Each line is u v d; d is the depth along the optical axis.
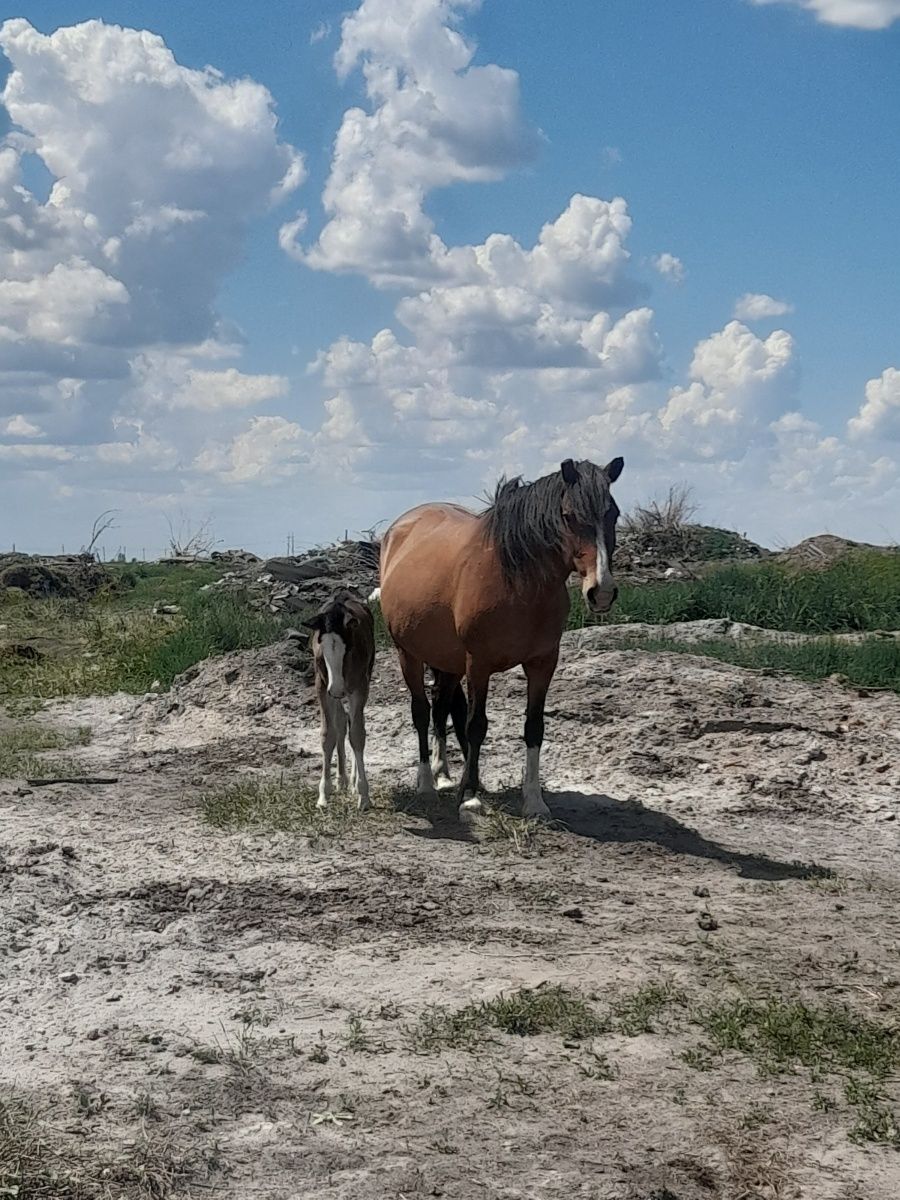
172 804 8.38
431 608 8.01
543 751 9.11
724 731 9.09
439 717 8.67
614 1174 4.12
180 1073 4.74
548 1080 4.72
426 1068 4.79
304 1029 5.08
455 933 6.03
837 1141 4.37
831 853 7.41
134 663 13.57
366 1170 4.13
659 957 5.77
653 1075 4.76
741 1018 5.12
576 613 13.47
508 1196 3.98
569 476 7.36
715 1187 4.07
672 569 18.19
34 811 8.16
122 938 5.92
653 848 7.32
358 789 8.06
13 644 14.86
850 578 14.75
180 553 25.52
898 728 9.12
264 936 5.97
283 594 16.88
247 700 10.84
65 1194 3.91
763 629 12.57
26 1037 5.02
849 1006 5.29
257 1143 4.30
